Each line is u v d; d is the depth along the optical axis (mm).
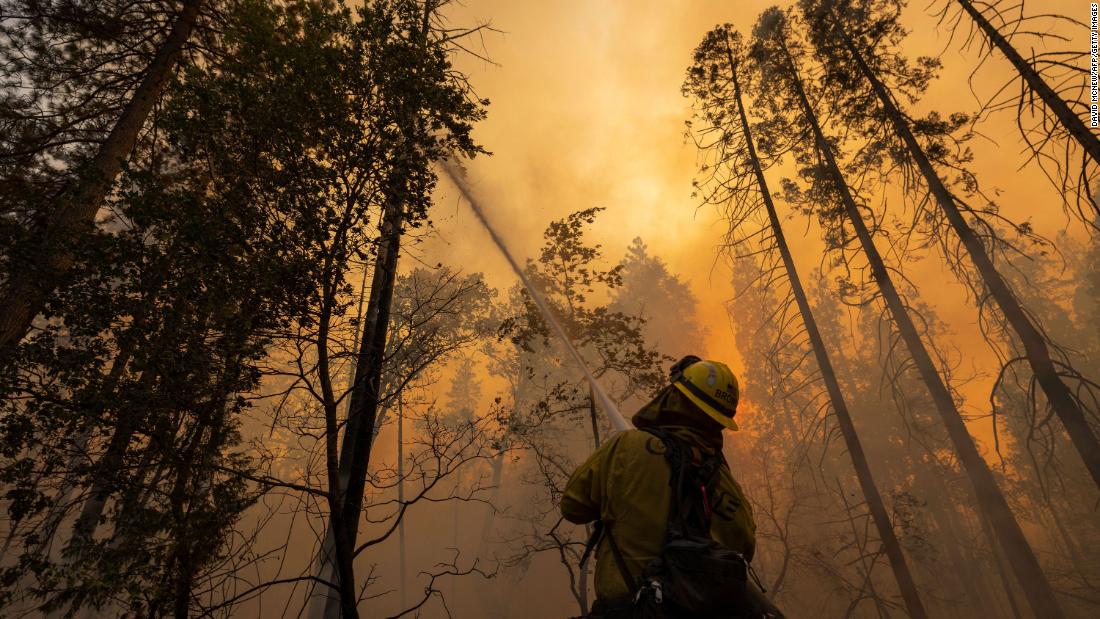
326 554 4586
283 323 4449
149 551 4008
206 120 4793
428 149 5262
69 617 3805
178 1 9297
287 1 5195
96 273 4586
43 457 4168
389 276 5438
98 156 7855
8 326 5480
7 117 8188
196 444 4410
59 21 8719
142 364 4273
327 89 4805
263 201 4758
